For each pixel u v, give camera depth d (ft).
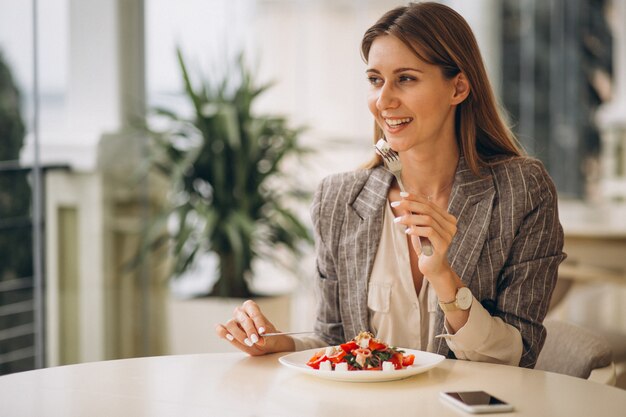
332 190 6.08
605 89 25.36
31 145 10.16
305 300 17.44
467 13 23.17
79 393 4.38
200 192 13.11
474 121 5.80
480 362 5.03
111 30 11.98
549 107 24.68
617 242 10.91
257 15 17.58
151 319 13.03
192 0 14.29
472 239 5.56
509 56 23.85
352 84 18.51
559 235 5.65
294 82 18.35
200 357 5.25
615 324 14.28
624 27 25.09
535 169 5.71
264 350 5.34
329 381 4.58
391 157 5.02
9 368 9.93
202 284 13.96
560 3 24.70
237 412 4.01
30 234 10.23
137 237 12.65
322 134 18.37
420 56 5.32
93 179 11.52
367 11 18.42
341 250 5.92
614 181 23.63
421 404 4.10
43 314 10.49
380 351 4.66
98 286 11.66
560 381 4.57
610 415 3.94
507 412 3.98
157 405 4.15
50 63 10.57
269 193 13.51
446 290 4.99
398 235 5.77
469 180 5.70
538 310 5.42
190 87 12.80
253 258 13.34
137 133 12.64
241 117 13.17
